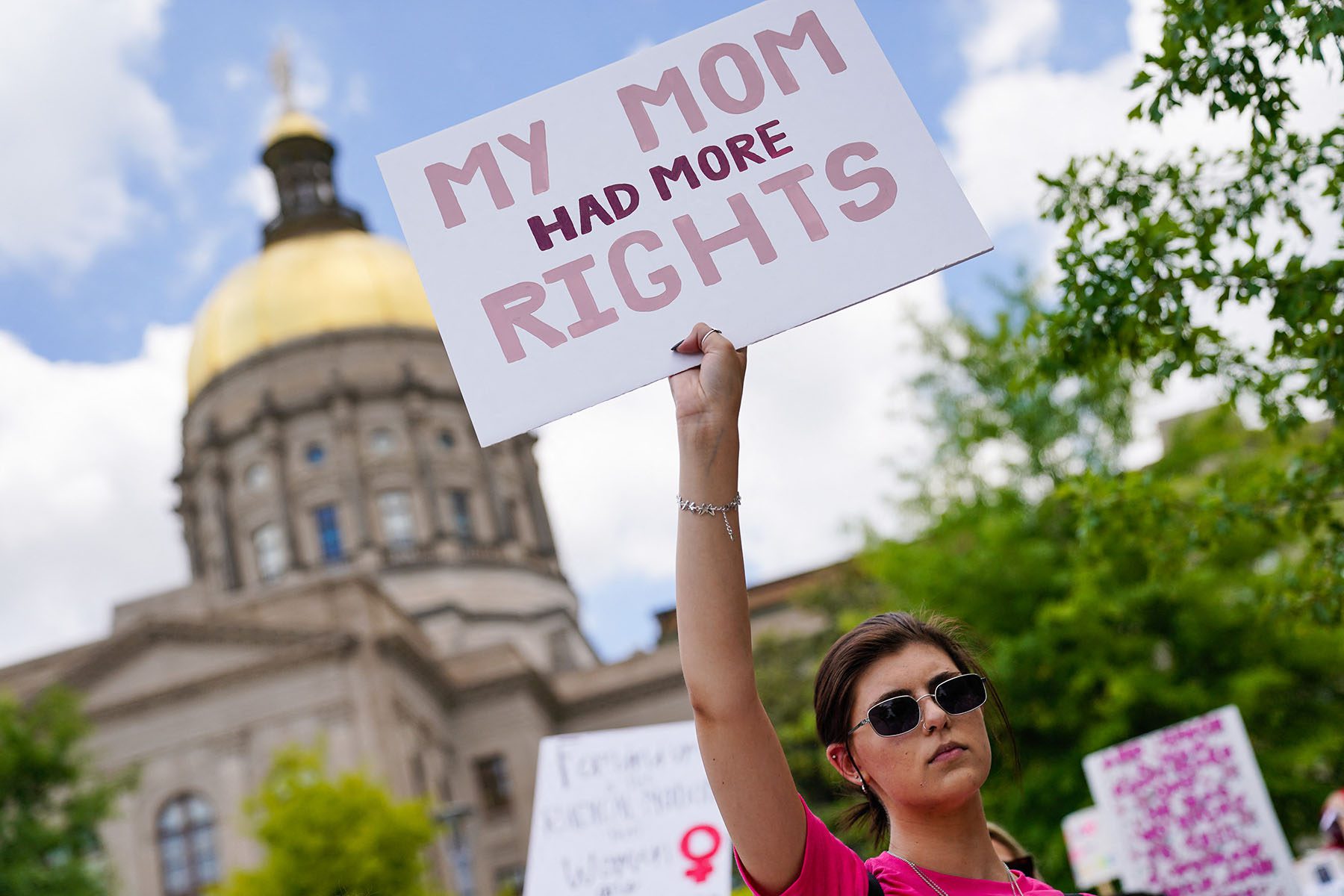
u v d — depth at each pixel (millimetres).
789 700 43281
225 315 77312
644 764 8398
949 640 2814
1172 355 6703
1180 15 5422
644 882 8133
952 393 21500
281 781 35125
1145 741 9812
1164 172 6523
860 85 3004
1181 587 18359
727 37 3070
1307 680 19000
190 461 76438
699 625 2426
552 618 70188
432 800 37344
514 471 76500
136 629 51312
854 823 3049
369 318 76312
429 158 3043
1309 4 5105
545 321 2904
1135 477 8023
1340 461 7445
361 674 50562
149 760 49906
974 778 2592
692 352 2789
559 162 3018
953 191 2904
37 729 33719
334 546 70062
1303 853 19406
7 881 29484
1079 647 18922
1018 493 20578
